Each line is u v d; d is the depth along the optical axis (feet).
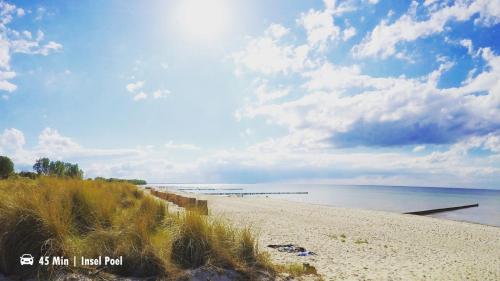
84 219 20.38
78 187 23.12
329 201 169.99
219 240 19.38
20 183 25.75
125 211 26.05
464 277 24.52
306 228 46.26
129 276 15.87
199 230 18.89
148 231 19.01
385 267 25.68
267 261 19.74
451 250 37.55
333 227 50.16
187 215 20.08
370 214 78.79
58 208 18.20
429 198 247.50
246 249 19.69
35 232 15.21
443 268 27.17
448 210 136.15
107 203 23.34
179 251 18.21
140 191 49.37
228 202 96.02
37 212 15.75
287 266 21.81
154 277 15.96
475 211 136.87
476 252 37.55
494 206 175.94
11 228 14.97
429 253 34.32
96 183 40.81
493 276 25.57
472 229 60.03
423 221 69.46
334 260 26.84
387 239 42.04
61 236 15.76
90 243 17.24
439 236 48.75
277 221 52.44
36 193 19.11
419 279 22.63
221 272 17.13
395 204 155.02
